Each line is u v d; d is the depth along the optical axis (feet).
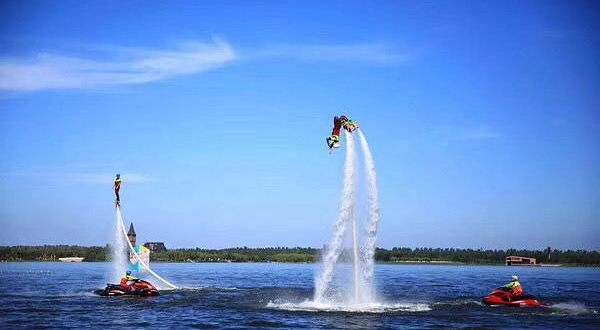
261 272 553.64
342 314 181.57
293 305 202.49
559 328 160.25
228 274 499.51
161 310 194.49
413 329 156.87
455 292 279.28
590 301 237.04
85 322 169.99
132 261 345.51
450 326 161.89
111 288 242.37
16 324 166.30
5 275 432.66
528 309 199.21
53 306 205.46
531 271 651.25
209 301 221.25
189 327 161.27
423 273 564.71
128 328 159.94
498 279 426.10
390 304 207.00
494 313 187.62
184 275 472.44
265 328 158.51
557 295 269.64
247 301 220.43
